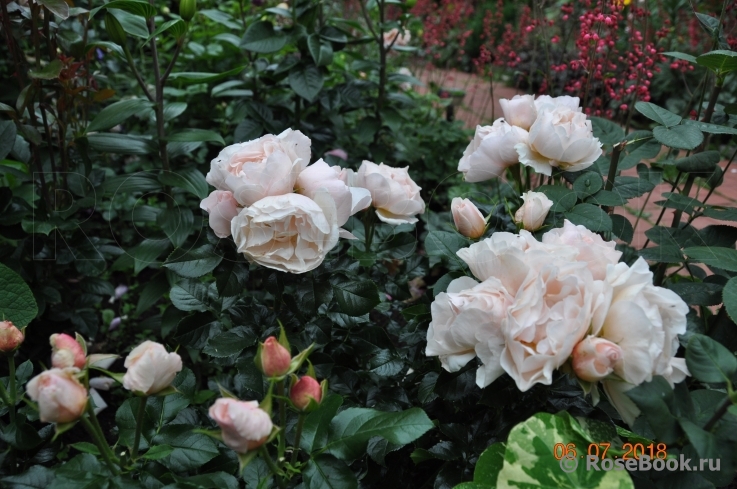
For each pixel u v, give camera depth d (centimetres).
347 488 45
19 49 84
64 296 89
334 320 62
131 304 111
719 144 158
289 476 45
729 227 67
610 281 45
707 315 67
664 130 61
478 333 44
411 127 144
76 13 79
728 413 45
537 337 42
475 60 146
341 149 128
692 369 42
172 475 47
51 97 88
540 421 44
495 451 47
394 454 58
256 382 54
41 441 54
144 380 42
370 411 48
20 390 57
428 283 106
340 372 62
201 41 156
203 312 63
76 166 93
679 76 193
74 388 40
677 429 42
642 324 41
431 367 61
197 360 83
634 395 41
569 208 59
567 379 51
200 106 136
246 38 105
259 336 58
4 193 79
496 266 45
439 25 171
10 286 57
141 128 138
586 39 83
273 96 127
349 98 117
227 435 38
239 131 111
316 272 58
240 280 55
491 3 273
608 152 78
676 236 67
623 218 67
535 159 60
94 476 44
